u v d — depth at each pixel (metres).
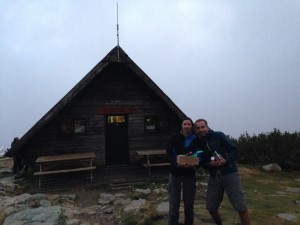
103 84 14.25
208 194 5.81
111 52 13.19
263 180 12.58
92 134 13.91
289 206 8.51
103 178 12.99
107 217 8.17
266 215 7.57
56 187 12.11
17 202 9.12
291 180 12.70
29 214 6.43
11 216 6.45
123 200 9.76
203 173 14.12
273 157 15.36
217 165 5.43
